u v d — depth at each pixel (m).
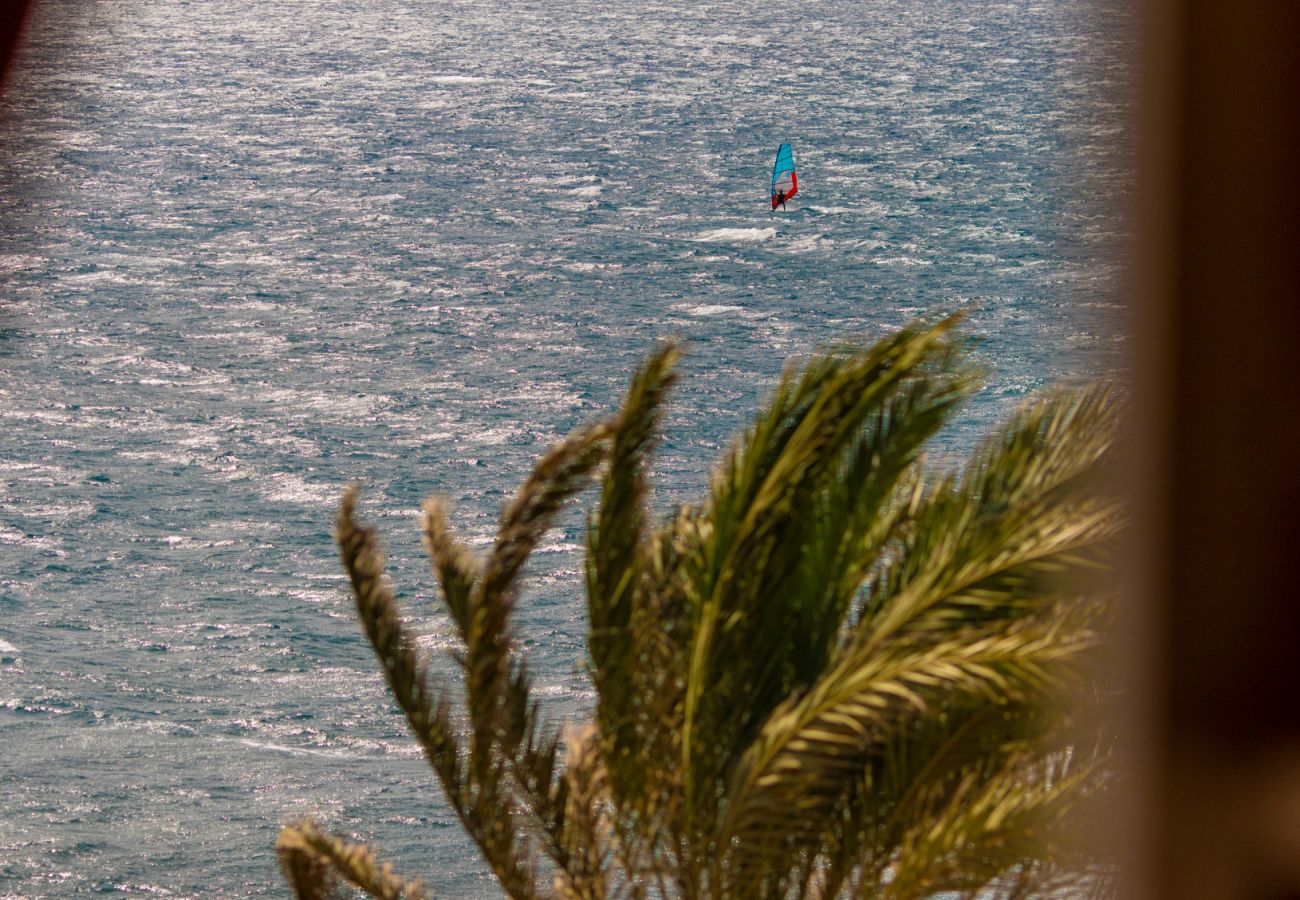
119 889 137.88
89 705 173.62
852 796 20.19
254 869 141.75
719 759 20.55
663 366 21.48
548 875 24.34
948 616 18.72
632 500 21.66
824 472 21.00
